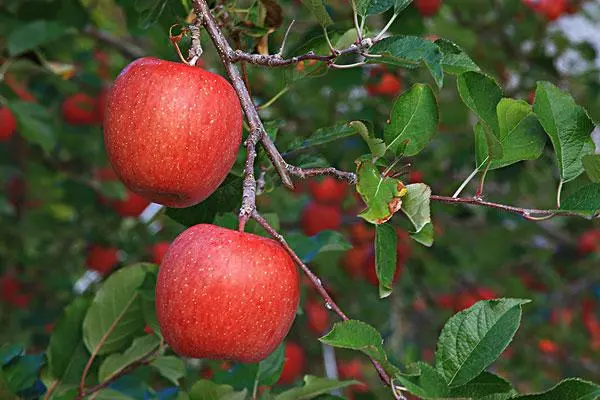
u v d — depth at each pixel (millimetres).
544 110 1085
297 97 2043
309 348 2080
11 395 1182
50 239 2396
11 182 2504
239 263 1007
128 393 1229
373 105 1946
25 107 1741
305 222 1946
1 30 1670
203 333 1008
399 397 989
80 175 2303
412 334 2422
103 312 1200
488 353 1030
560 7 2283
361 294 2244
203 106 1033
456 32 2148
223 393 1119
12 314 2332
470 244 2533
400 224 1937
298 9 1951
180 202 1073
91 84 2055
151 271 1208
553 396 994
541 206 2523
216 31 1086
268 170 1206
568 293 2594
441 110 2129
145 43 2223
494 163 1095
